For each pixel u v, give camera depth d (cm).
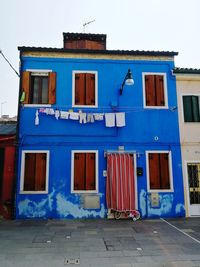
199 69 1172
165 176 1088
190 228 880
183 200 1077
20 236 775
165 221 991
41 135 1070
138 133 1108
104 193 1053
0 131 1197
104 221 988
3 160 1130
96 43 1341
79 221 984
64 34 1323
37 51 1129
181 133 1129
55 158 1059
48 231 835
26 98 1090
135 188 1058
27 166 1047
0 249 655
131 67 1159
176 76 1174
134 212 1027
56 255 613
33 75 1126
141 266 550
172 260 584
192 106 1167
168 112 1139
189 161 1109
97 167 1066
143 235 790
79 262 570
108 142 1087
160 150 1104
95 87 1130
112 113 1090
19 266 547
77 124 1090
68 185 1045
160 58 1179
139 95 1138
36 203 1023
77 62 1140
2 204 1037
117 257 602
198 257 603
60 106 1098
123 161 1073
